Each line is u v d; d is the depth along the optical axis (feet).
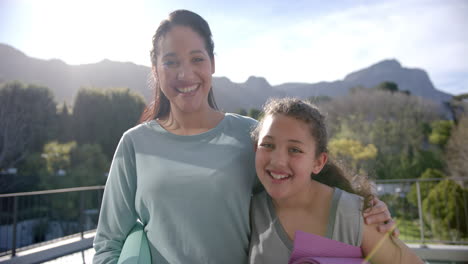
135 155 3.49
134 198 3.57
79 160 41.73
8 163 43.73
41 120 47.32
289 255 2.82
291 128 2.83
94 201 37.17
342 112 65.46
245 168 3.29
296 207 2.93
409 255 2.80
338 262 2.50
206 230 3.15
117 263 3.23
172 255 3.26
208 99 3.99
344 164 3.54
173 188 3.16
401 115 61.05
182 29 3.35
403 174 45.47
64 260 12.33
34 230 29.14
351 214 2.74
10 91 46.16
